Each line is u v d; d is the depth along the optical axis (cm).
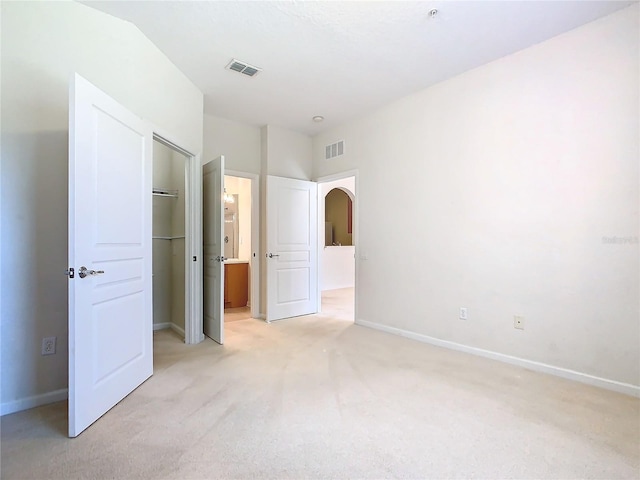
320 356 303
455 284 325
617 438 175
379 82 335
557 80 259
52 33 212
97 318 192
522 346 279
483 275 304
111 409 203
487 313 301
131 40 250
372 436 176
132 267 230
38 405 207
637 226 226
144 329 246
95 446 165
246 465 152
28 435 174
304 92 358
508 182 287
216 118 428
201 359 295
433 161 343
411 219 364
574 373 251
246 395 223
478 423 189
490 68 298
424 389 233
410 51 280
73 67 219
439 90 337
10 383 200
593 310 243
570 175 254
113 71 238
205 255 381
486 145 301
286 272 467
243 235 579
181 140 315
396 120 380
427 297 348
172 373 262
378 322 400
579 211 250
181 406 208
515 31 252
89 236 185
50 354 213
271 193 452
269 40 265
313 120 439
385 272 392
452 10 228
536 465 153
